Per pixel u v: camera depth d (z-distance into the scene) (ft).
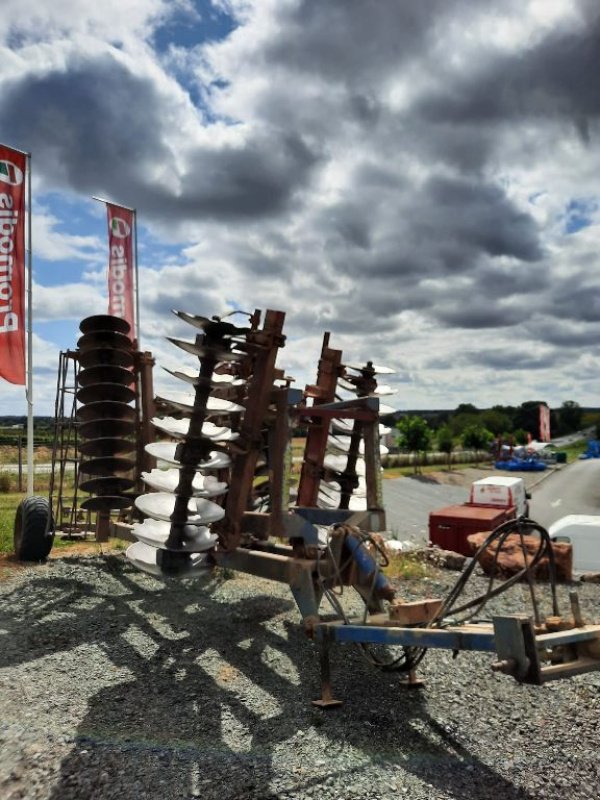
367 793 13.74
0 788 13.37
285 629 24.11
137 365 28.94
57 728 15.89
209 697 18.13
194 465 19.57
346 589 29.63
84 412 26.96
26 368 41.39
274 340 20.39
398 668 18.34
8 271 41.45
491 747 16.11
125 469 27.27
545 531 16.89
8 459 113.70
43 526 32.22
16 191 42.09
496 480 56.44
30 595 26.99
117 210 52.75
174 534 19.95
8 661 20.07
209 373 19.40
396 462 176.86
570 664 14.55
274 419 20.45
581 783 14.61
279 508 19.79
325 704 17.70
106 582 29.32
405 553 38.88
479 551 16.90
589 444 341.82
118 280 52.75
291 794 13.56
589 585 35.14
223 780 13.97
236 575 31.37
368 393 26.58
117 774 13.98
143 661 20.53
